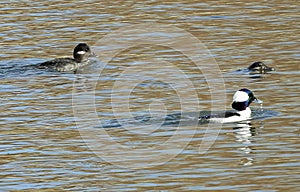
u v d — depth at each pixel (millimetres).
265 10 34844
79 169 18422
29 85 26188
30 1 37312
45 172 18266
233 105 21969
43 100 24250
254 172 17859
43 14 35000
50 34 32281
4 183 17672
